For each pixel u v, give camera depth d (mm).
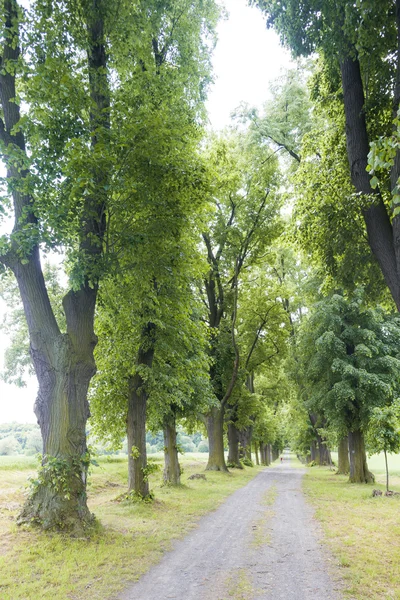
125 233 10156
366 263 11172
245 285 32500
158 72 13812
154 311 13062
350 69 9008
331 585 6086
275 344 34594
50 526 8625
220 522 11008
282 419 60406
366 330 20938
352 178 8797
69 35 10633
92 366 10125
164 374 14586
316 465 42562
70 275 9312
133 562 7332
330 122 12656
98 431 15031
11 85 10281
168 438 19109
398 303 7816
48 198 9648
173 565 7242
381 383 19422
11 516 9977
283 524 10680
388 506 13016
